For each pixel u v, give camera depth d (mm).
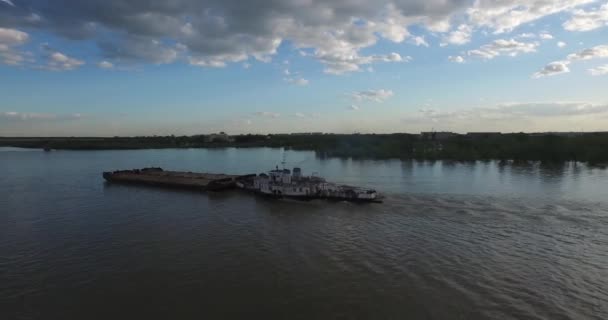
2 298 33875
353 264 40688
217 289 35219
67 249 46656
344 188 80125
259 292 34469
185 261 42312
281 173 87750
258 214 66500
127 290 35250
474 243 47500
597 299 32406
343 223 58812
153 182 104062
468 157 170875
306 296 33594
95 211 69125
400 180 105250
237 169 149375
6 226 57781
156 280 37375
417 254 43531
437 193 83062
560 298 32625
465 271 38469
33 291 35219
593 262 40781
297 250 45562
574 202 71688
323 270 39219
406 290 34344
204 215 65750
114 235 52656
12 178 120125
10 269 40406
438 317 29750
